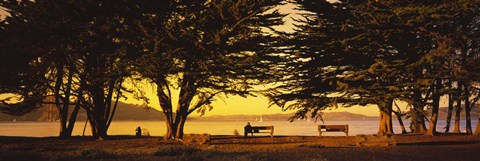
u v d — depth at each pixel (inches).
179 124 1208.2
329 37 1245.1
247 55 1143.6
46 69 1240.8
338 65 1296.8
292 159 686.5
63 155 773.3
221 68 1136.2
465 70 1173.7
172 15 1168.2
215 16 1089.4
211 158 711.7
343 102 1240.8
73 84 1379.2
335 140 1129.4
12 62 1180.5
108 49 1163.9
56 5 1099.3
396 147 880.3
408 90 1170.0
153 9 1132.5
